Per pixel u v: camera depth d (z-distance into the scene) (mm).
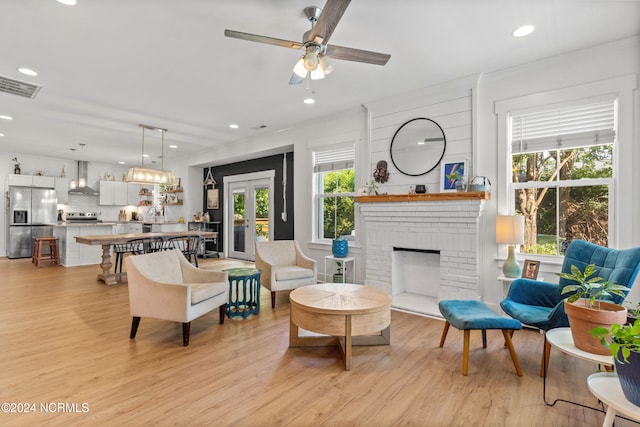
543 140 3297
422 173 4000
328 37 2184
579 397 1998
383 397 2002
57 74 3533
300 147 5555
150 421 1758
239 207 7668
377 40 2846
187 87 3910
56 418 1770
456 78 3658
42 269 6207
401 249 4301
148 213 10156
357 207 4715
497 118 3506
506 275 3217
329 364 2441
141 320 3379
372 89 3988
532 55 3127
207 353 2607
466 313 2426
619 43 2852
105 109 4715
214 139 6590
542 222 3357
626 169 2846
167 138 6492
